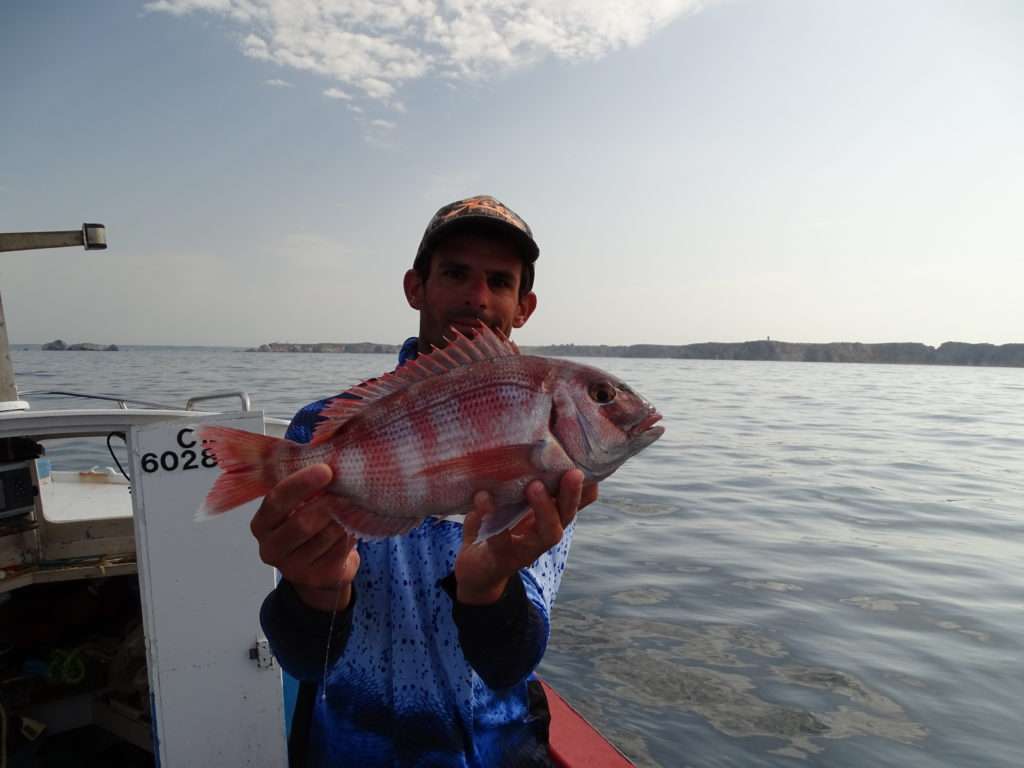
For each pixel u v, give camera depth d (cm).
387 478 214
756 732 554
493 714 250
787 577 878
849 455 1883
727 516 1178
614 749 384
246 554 330
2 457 433
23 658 475
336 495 212
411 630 245
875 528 1116
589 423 218
